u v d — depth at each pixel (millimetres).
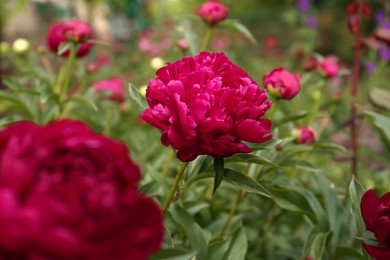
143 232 301
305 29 3449
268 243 848
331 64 1041
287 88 692
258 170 708
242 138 459
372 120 896
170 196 547
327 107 1195
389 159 1104
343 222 715
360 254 646
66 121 340
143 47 2627
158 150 1264
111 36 4273
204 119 435
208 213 788
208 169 553
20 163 292
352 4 1098
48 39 979
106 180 310
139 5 4629
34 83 1114
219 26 983
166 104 463
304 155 937
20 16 4055
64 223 279
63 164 305
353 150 1062
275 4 6484
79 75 1239
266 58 2867
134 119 1541
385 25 1808
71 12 3945
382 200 504
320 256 617
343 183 1137
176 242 639
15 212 272
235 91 457
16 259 289
